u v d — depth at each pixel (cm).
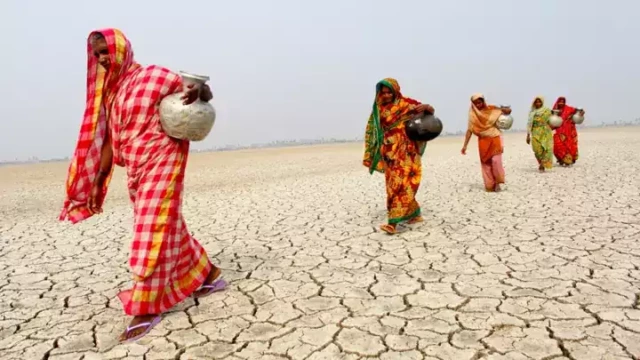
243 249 538
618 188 835
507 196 812
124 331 321
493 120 841
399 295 376
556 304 340
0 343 318
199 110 299
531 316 323
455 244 514
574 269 412
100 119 319
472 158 1934
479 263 445
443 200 809
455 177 1183
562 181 969
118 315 358
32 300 398
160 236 309
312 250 521
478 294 368
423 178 1197
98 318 354
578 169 1177
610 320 310
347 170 1602
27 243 614
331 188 1077
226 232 636
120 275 460
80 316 359
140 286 310
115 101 306
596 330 298
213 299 376
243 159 2566
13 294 414
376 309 351
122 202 979
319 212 758
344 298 374
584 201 725
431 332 310
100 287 425
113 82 307
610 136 3556
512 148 2570
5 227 735
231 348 298
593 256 445
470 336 301
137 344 306
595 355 269
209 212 813
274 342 304
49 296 406
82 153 314
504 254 468
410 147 559
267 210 804
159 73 308
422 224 620
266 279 424
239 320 337
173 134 304
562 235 527
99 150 323
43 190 1298
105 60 302
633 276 388
